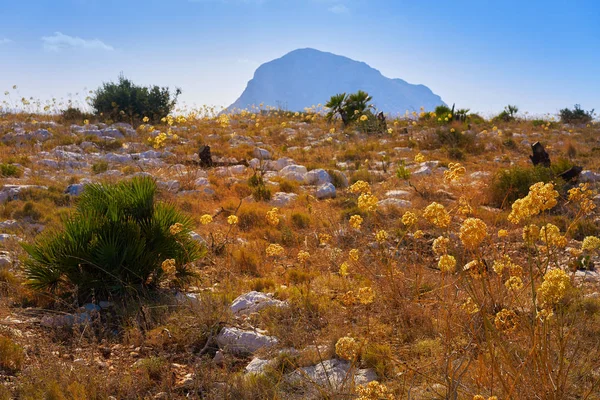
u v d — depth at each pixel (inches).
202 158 601.6
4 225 342.3
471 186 448.5
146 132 807.1
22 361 173.3
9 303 230.8
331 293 238.5
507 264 165.2
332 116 1044.5
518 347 145.2
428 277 243.0
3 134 723.4
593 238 146.1
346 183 530.6
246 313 217.0
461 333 162.6
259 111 1294.3
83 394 146.3
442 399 129.2
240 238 343.3
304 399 146.0
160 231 260.2
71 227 250.5
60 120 900.0
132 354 185.2
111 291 239.9
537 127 1056.8
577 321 176.7
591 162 660.7
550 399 114.2
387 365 159.3
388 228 355.9
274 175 564.4
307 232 356.8
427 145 776.3
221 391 153.0
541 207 122.6
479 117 1238.3
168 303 228.7
